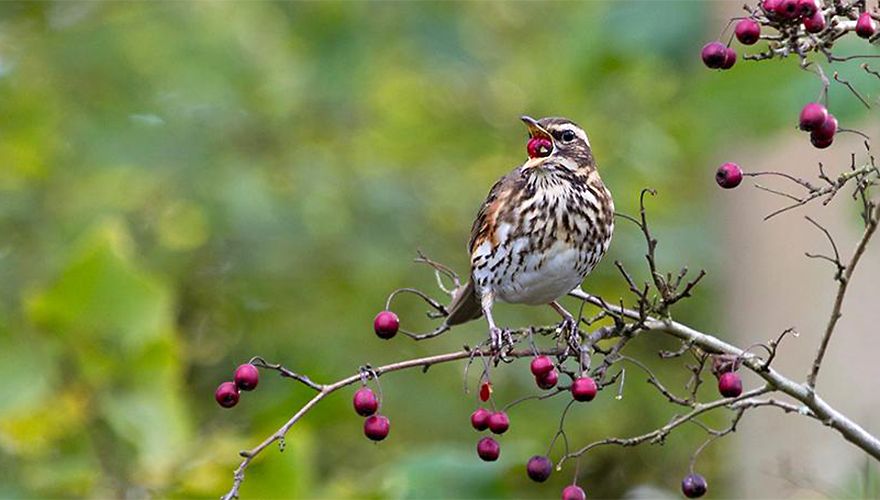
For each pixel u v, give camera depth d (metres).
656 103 17.28
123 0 17.84
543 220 9.45
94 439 11.13
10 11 17.81
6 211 15.87
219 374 16.39
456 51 16.98
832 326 6.70
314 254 16.06
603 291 16.56
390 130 18.12
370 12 16.98
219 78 16.84
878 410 11.31
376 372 6.84
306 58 16.81
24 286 15.08
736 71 12.04
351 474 15.47
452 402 15.73
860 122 11.56
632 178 17.53
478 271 9.77
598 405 15.88
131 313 11.10
